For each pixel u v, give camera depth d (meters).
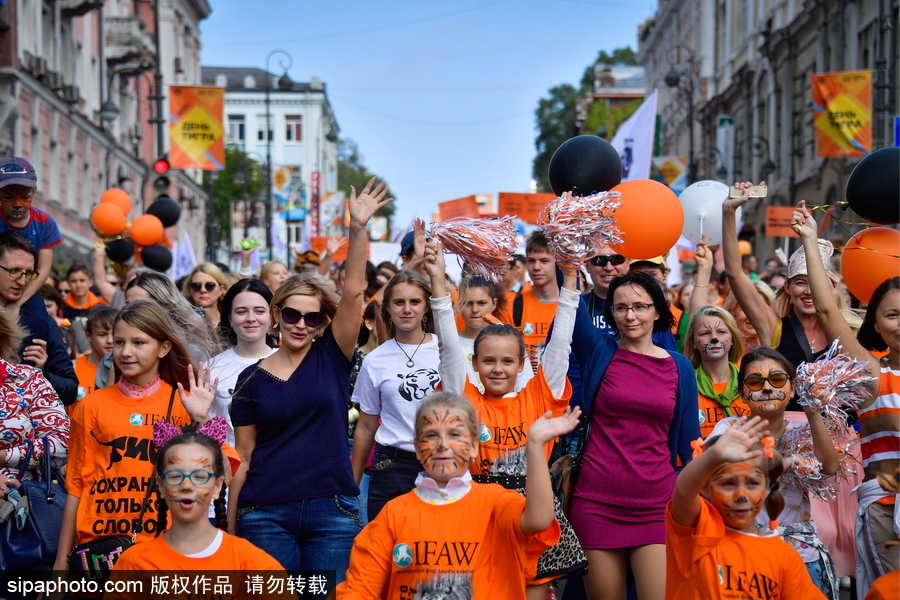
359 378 6.27
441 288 5.51
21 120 27.58
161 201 13.43
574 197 5.58
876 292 5.16
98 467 5.21
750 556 4.28
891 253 5.62
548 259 7.79
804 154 29.67
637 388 5.48
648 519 5.42
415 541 4.35
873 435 5.10
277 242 27.70
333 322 5.48
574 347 5.75
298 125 82.12
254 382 5.37
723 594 4.27
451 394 4.45
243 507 5.25
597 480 5.45
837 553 5.95
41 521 5.33
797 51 30.73
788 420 5.83
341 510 5.27
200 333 6.50
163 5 47.19
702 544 4.29
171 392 5.37
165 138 46.88
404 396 6.09
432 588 4.31
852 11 25.16
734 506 4.26
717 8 42.03
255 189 59.00
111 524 5.12
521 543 4.32
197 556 4.43
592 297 7.43
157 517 5.12
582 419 5.54
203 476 4.37
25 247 6.47
